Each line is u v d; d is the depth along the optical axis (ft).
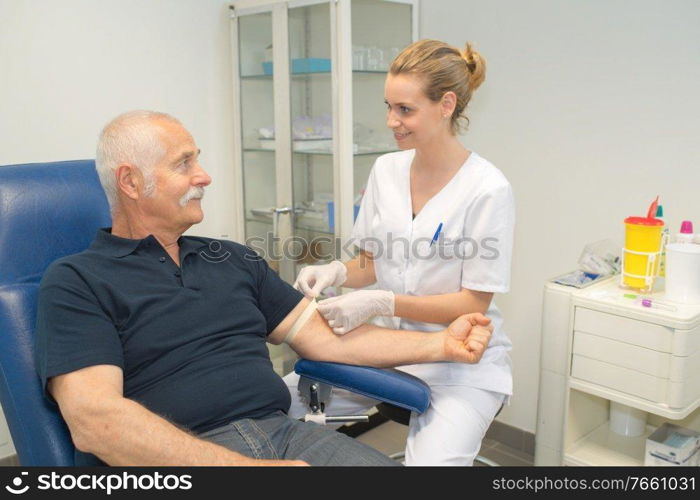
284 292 5.23
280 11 7.87
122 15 7.59
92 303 4.17
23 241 4.56
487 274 5.25
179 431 3.79
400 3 8.09
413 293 5.71
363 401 5.56
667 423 6.81
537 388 8.09
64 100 7.25
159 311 4.40
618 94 6.82
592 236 7.29
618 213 7.05
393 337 5.10
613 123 6.91
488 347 5.57
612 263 6.74
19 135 6.97
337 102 7.54
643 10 6.52
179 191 4.54
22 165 4.78
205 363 4.49
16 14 6.77
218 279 4.82
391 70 5.10
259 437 4.35
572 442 6.68
